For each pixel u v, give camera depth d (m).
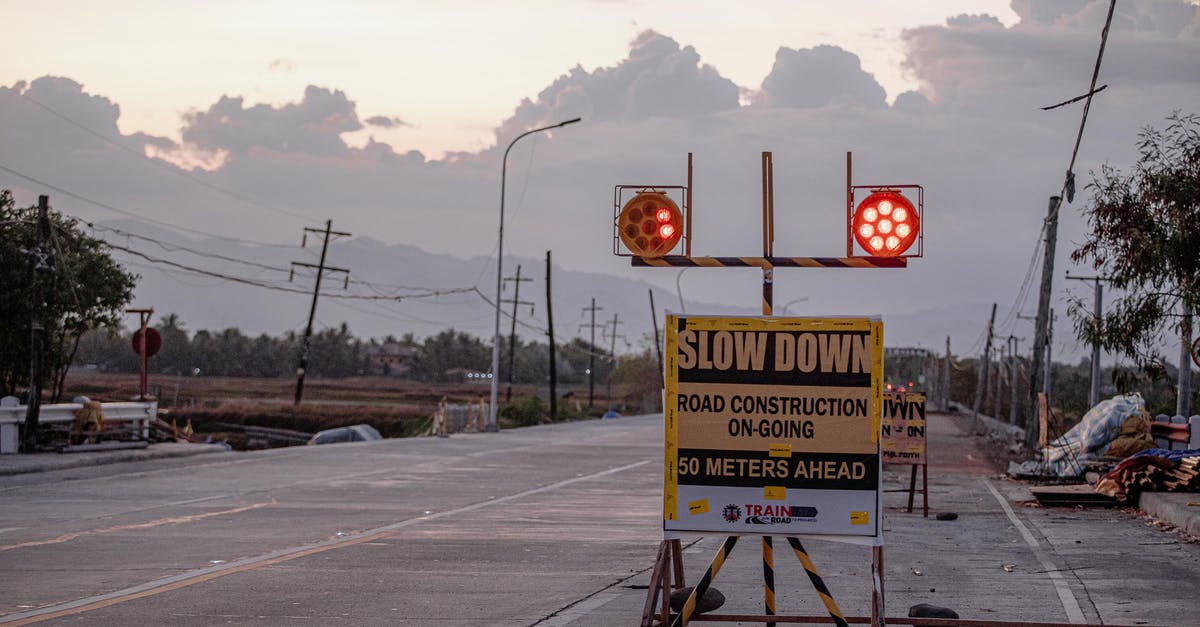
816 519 16.73
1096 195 36.66
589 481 50.47
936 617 18.36
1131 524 36.19
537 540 31.11
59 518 34.91
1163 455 41.19
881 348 16.70
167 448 63.38
